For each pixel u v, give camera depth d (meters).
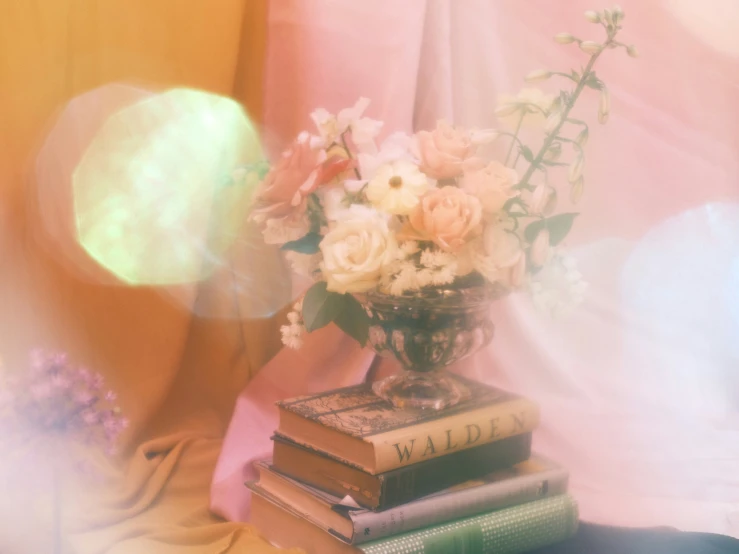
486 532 1.30
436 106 1.64
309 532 1.31
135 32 1.54
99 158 1.55
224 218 1.65
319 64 1.61
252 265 1.68
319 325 1.32
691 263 1.71
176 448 1.56
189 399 1.69
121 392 1.59
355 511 1.25
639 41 1.67
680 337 1.72
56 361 1.16
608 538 1.39
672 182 1.70
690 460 1.55
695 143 1.69
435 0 1.62
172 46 1.56
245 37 1.63
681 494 1.49
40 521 1.36
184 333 1.62
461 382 1.44
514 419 1.35
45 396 1.13
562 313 1.31
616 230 1.70
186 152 1.58
